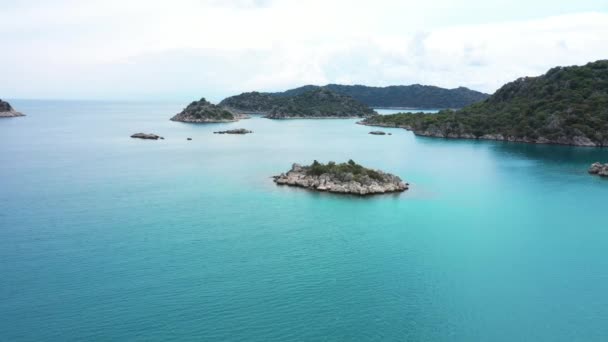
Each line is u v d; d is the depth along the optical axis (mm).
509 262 93375
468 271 88688
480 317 72750
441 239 105375
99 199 134125
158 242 99875
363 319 71438
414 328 69500
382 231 109625
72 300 74500
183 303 74375
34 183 154125
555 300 78375
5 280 80938
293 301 75938
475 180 170625
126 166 191000
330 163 160750
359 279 84312
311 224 113562
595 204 137625
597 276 87625
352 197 139375
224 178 167000
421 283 83438
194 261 90250
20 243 98062
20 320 68812
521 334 68625
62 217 116125
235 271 86188
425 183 163625
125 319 69562
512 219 121500
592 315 73938
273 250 96625
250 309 73188
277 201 133500
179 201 132875
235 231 107562
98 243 98562
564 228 115000
